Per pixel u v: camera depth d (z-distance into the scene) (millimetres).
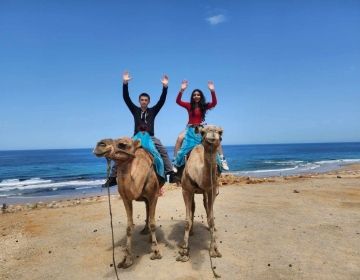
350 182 16641
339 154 93812
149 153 7195
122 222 9898
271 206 11242
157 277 6266
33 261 7285
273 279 6121
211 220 6762
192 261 6867
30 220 10625
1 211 14992
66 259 7273
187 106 8266
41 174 46156
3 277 6598
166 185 17766
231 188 14906
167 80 8055
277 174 35250
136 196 6457
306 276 6211
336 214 10086
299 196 12820
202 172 6547
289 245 7621
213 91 8227
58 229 9453
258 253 7211
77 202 16875
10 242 8508
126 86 7906
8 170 55188
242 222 9359
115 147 6266
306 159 69375
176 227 9109
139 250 7523
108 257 7254
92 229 9219
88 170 51625
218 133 6262
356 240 7875
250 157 81312
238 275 6277
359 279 6078
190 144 7695
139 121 7793
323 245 7598
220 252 7258
